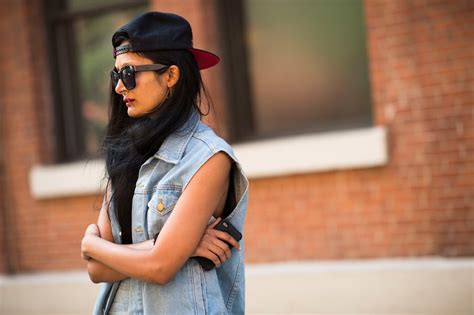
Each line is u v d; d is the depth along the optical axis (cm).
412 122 610
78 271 792
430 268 588
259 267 672
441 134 600
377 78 621
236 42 717
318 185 653
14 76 820
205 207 253
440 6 596
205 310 256
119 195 269
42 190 796
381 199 626
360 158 622
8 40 820
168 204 256
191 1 704
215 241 258
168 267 246
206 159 256
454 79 593
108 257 254
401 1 609
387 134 617
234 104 715
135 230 263
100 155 283
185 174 257
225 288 272
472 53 586
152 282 248
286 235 670
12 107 822
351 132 634
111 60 800
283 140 670
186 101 264
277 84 707
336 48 683
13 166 824
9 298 805
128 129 273
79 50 818
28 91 813
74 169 777
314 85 692
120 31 260
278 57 706
